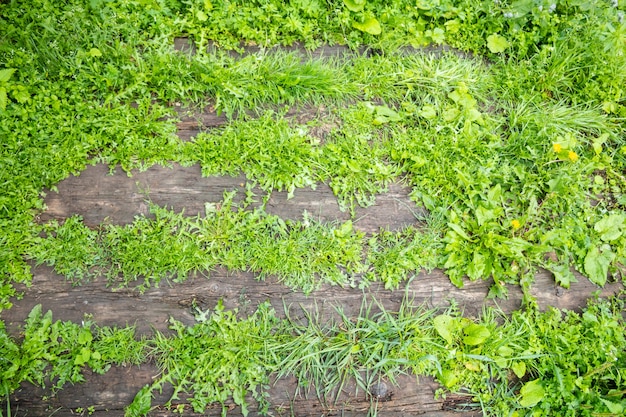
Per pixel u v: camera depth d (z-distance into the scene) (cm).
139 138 150
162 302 139
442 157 159
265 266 144
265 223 148
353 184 155
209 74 157
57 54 151
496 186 156
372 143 161
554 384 142
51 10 156
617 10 181
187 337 136
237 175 152
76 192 145
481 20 176
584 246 157
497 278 150
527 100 171
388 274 148
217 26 164
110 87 154
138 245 141
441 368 141
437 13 175
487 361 143
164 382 133
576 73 177
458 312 148
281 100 162
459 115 165
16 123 144
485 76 173
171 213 145
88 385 131
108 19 157
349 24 171
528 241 156
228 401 134
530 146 164
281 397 136
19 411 128
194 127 156
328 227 151
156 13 161
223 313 139
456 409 141
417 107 166
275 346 138
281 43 169
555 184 158
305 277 145
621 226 159
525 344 146
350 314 145
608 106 174
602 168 169
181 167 152
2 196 138
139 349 134
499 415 140
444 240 152
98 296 138
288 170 152
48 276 137
